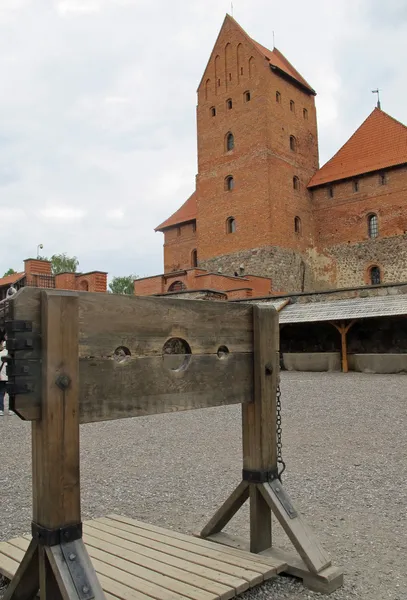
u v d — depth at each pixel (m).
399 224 33.28
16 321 2.53
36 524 2.69
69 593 2.50
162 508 5.14
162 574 3.38
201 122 38.69
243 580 3.28
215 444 8.01
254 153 35.16
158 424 10.15
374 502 5.11
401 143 34.62
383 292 21.05
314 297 23.11
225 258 36.03
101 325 2.86
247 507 5.20
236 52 37.03
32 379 2.59
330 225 36.69
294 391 14.42
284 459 6.95
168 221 44.12
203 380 3.39
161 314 3.17
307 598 3.27
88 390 2.79
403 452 7.14
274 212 34.31
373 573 3.60
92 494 5.68
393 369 18.84
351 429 8.89
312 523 4.60
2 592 3.38
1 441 8.87
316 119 39.88
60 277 29.61
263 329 3.73
